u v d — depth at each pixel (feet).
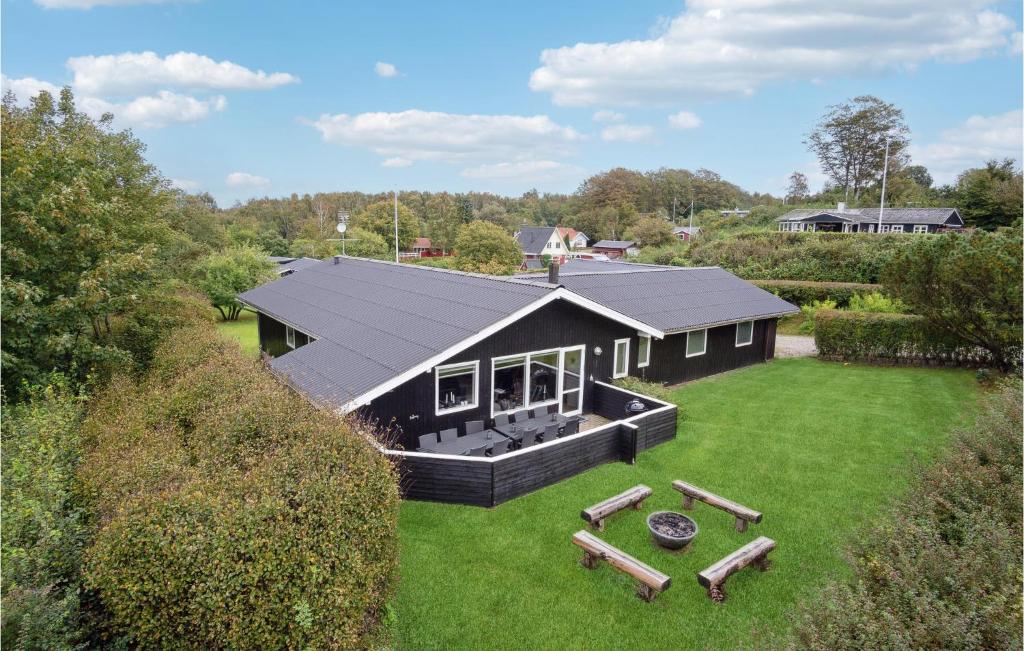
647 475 35.65
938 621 14.35
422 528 28.76
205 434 24.99
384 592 20.65
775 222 207.31
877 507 29.27
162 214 67.31
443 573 25.16
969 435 25.55
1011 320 53.57
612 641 21.15
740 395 55.26
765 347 72.02
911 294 60.90
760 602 23.22
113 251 43.60
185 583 16.02
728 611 22.68
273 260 140.97
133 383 40.14
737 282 76.89
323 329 47.42
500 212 387.96
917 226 167.94
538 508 31.07
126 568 16.08
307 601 16.83
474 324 39.04
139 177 59.67
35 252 38.81
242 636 16.17
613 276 69.51
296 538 17.37
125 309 50.57
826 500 32.24
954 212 163.73
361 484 20.33
